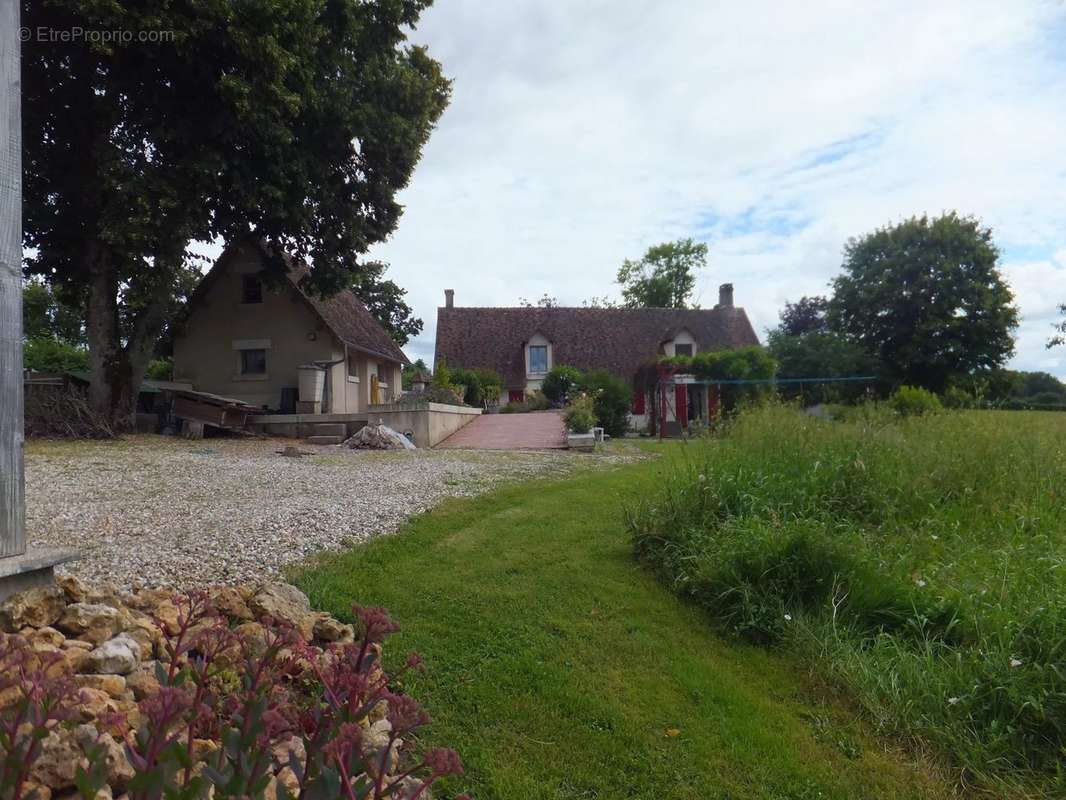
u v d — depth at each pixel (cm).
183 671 193
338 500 693
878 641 367
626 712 309
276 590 352
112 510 603
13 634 234
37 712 138
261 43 1102
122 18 1009
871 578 407
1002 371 3381
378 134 1409
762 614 396
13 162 267
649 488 746
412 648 354
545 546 557
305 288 1603
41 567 271
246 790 135
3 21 263
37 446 1096
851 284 3747
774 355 2822
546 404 2664
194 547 483
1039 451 650
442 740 280
